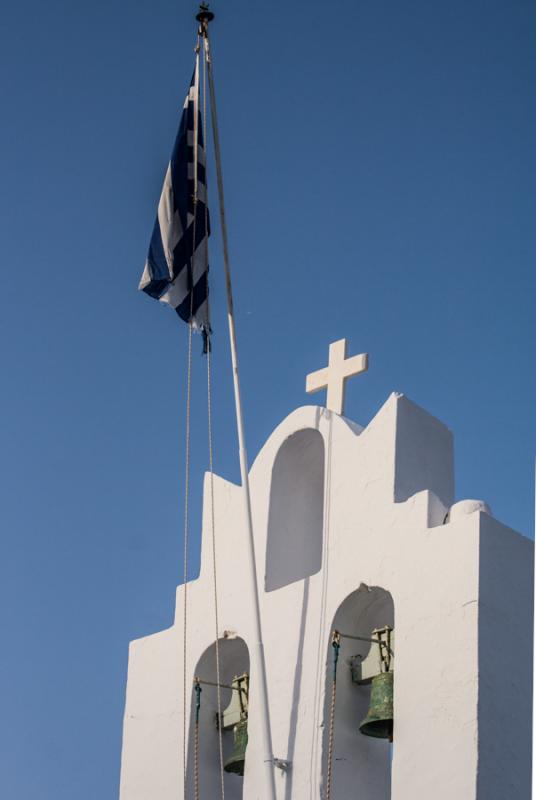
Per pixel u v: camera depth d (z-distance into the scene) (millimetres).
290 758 20734
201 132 23828
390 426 21438
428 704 19469
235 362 22766
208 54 23922
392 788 19391
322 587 21266
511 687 19406
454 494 21797
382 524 20891
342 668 20891
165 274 23109
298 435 22625
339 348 22859
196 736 22375
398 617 20172
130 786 22719
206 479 23625
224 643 22438
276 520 22531
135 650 23625
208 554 23125
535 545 20328
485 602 19578
